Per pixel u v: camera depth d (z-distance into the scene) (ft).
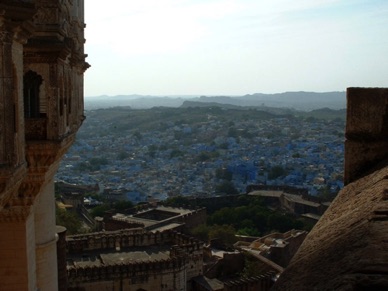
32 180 83.87
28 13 55.77
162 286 195.93
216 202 479.00
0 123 55.31
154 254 216.95
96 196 558.56
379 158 52.80
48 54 83.35
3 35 54.90
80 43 126.21
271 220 407.44
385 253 23.44
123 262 198.80
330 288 21.93
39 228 104.17
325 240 29.81
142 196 640.58
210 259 260.83
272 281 224.94
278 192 514.27
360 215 30.89
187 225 356.18
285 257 304.71
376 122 52.75
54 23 83.20
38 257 103.55
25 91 84.07
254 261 260.21
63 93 90.68
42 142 82.69
